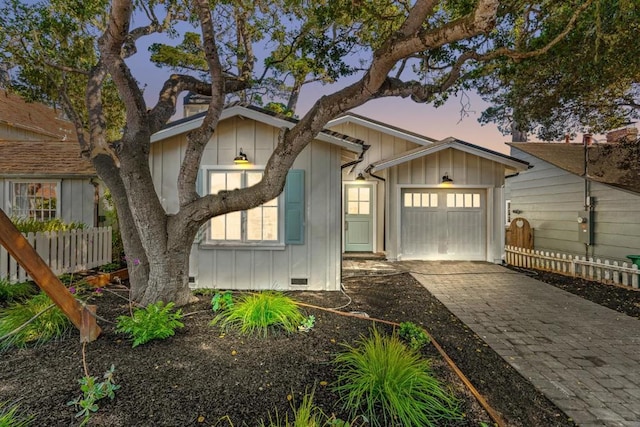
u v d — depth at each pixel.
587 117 9.88
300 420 2.18
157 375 2.83
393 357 2.81
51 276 3.20
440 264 9.23
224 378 2.83
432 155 9.61
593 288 6.96
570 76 7.68
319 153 6.53
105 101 10.39
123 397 2.52
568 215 10.32
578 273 7.98
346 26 5.91
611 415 2.74
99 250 7.75
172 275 4.70
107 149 5.56
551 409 2.80
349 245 10.84
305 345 3.51
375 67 3.78
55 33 6.34
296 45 6.23
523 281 7.51
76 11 5.87
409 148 10.88
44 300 3.87
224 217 6.61
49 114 18.45
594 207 9.49
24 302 4.48
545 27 6.12
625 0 5.05
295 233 6.53
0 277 5.47
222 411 2.43
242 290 6.53
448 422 2.44
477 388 3.07
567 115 9.84
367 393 2.62
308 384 2.79
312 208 6.55
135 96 4.80
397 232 9.61
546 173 11.24
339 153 6.52
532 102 9.30
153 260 4.70
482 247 9.76
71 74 8.71
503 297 6.24
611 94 9.03
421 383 2.71
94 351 3.21
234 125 6.57
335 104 4.10
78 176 9.89
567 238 10.34
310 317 4.16
